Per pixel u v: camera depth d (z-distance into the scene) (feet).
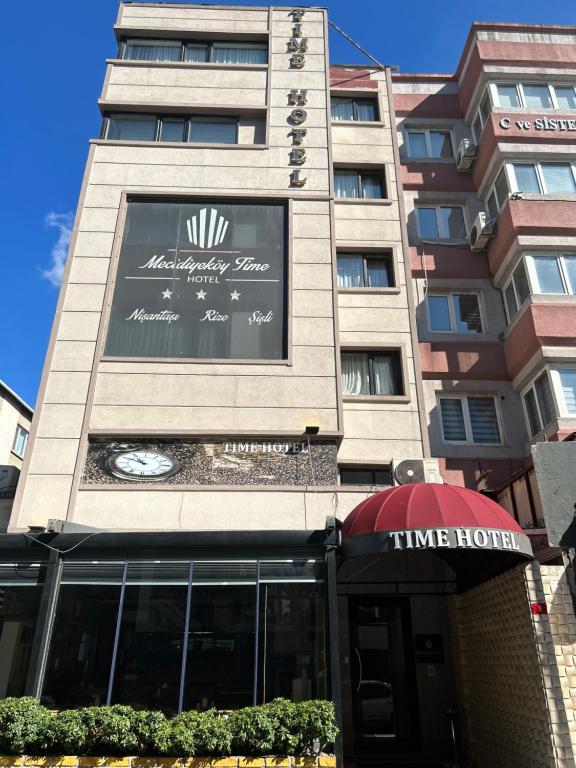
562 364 46.42
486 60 58.39
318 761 25.04
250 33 56.65
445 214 59.88
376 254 51.93
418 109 63.82
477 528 29.01
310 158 50.39
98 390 40.50
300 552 30.71
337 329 43.50
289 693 27.96
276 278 45.24
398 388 46.39
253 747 25.59
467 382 51.70
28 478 37.55
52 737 25.43
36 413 39.42
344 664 39.73
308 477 38.70
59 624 29.45
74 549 30.89
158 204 47.55
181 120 52.70
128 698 28.04
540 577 30.19
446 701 38.99
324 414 40.65
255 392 41.04
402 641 41.04
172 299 43.93
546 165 54.65
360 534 30.55
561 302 48.19
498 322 54.19
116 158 49.11
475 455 49.21
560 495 33.45
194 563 30.58
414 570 42.01
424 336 53.62
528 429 49.60
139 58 55.57
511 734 31.22
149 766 24.94
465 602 38.88
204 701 27.96
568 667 28.43
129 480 37.91
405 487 32.35
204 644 29.01
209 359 41.75
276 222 47.50
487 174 57.11
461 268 56.34
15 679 28.91
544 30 60.39
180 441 39.40
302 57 55.31
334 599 29.27
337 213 52.60
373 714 39.22
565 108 57.36
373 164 55.31
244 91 53.62
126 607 29.76
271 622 29.32
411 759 37.42
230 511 37.37
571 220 51.24
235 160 49.73
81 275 44.11
